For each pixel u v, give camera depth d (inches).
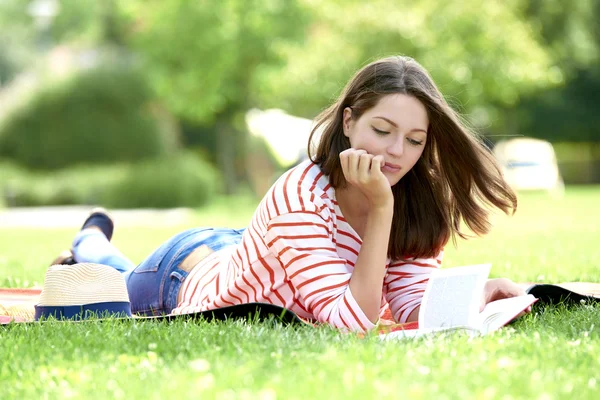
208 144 2397.9
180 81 2126.0
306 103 1781.5
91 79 1712.6
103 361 216.2
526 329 254.8
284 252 259.0
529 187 2063.2
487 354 216.1
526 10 2412.6
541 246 658.2
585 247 637.9
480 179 272.2
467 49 1649.9
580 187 2613.2
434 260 295.7
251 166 2294.5
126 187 1685.5
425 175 278.7
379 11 1617.9
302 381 189.5
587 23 2522.1
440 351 217.3
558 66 2459.4
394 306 290.4
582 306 298.5
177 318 267.3
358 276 252.8
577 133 2694.4
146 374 200.5
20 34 3417.8
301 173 265.0
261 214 267.6
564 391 184.4
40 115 1702.8
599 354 220.1
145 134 1722.4
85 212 1565.0
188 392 181.5
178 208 1688.0
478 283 256.1
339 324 250.8
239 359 212.2
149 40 2118.6
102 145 1705.2
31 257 607.2
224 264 295.0
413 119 253.3
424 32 1583.4
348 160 251.9
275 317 260.2
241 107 2228.1
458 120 267.4
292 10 2084.2
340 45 1658.5
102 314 279.3
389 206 253.3
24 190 1692.9
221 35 2063.2
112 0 2491.4
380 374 196.9
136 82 1733.5
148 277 316.5
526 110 2608.3
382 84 253.9
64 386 195.0
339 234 268.2
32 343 234.8
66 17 2753.4
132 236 896.9
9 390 194.4
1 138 1701.5
